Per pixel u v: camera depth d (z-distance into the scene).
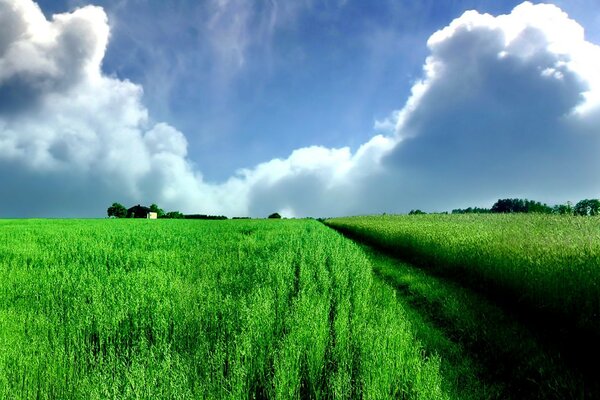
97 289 5.88
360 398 3.35
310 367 3.63
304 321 4.42
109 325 4.43
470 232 12.95
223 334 4.23
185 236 17.92
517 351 5.00
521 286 7.20
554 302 6.24
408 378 3.37
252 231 23.81
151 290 5.84
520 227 13.74
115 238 15.33
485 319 6.30
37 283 6.54
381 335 4.02
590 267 6.13
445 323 6.41
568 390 4.02
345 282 7.26
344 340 4.23
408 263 13.02
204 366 3.51
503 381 4.35
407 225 19.30
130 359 3.56
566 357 4.89
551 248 8.09
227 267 8.48
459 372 4.50
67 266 8.52
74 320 4.62
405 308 7.30
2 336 4.12
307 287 6.73
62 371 3.35
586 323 5.54
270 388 3.44
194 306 4.99
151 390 2.87
